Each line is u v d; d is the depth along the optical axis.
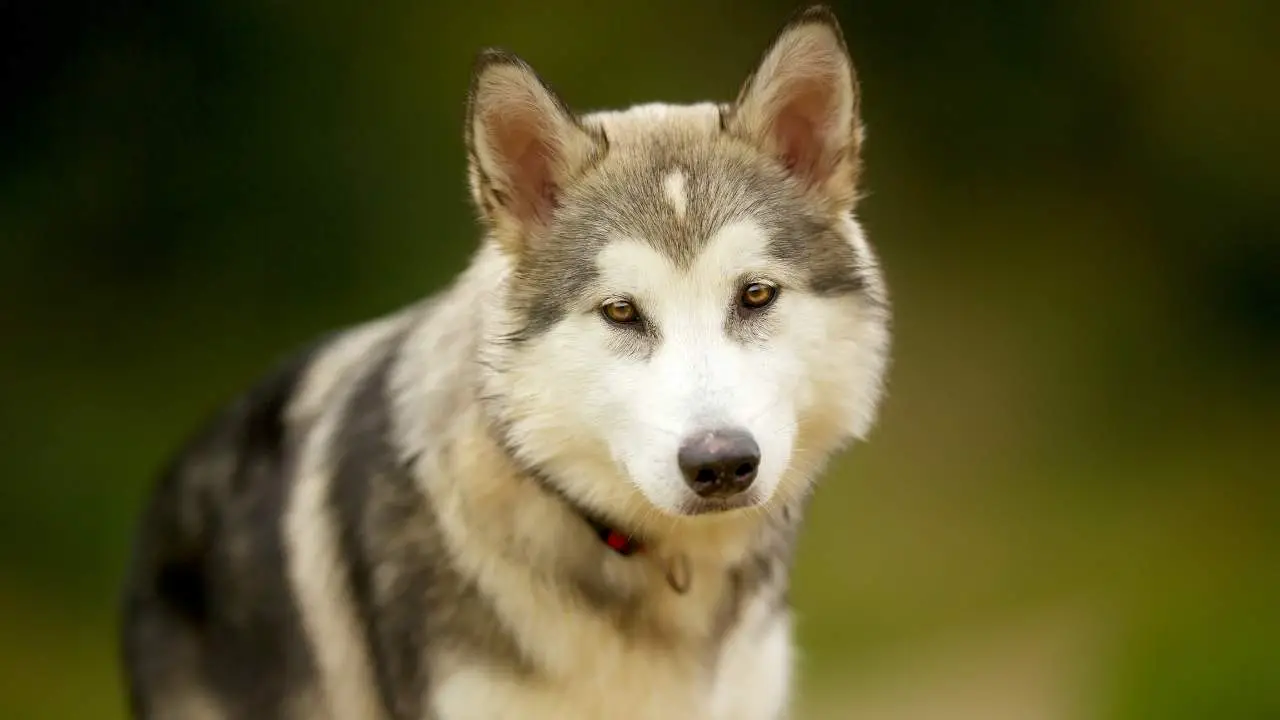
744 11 14.59
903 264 15.05
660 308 4.84
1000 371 14.38
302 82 13.62
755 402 4.70
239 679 6.03
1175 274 14.94
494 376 4.94
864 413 5.19
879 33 14.87
